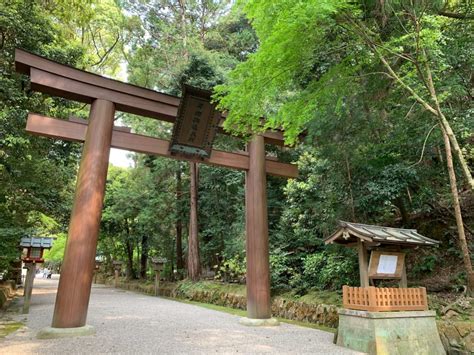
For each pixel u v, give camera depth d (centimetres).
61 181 993
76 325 537
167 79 1287
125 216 1717
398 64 606
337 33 509
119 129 654
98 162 596
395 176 614
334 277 734
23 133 761
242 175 1152
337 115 640
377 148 654
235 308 959
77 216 568
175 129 675
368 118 650
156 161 1450
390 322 443
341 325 493
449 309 507
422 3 494
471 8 599
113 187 1934
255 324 651
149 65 1291
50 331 516
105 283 2416
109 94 631
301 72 579
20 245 827
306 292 810
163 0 1432
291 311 777
